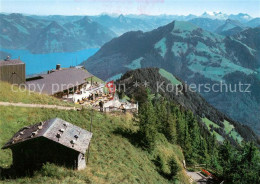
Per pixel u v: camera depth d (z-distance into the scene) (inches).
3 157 1209.4
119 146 1845.5
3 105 1726.1
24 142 1059.3
